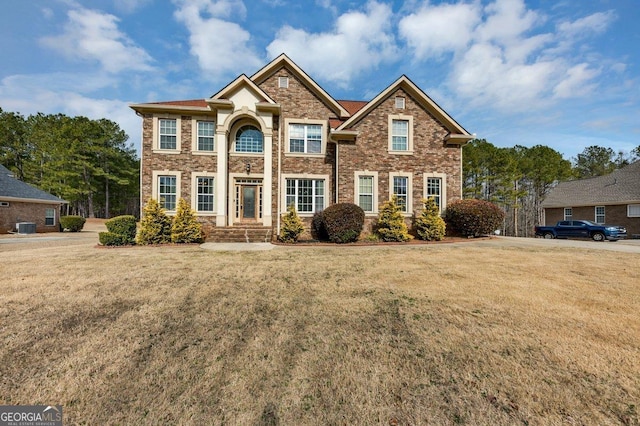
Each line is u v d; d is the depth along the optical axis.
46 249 10.54
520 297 5.06
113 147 41.91
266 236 13.19
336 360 3.04
